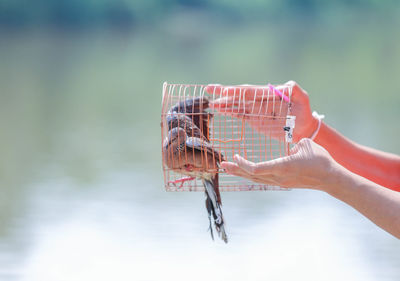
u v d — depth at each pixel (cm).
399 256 1211
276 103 612
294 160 457
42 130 2617
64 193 1642
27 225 1410
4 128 2658
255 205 1539
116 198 1600
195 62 5031
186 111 620
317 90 3509
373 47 6066
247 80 3694
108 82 4169
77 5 8338
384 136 2233
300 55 5491
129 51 6212
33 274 1165
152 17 8806
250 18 9531
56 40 7362
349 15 9744
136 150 2227
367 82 3878
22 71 4691
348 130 2361
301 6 9812
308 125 607
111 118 2898
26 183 1756
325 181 455
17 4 8044
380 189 448
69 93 3700
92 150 2225
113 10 8562
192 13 9194
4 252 1255
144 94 3662
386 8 9719
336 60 5097
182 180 602
